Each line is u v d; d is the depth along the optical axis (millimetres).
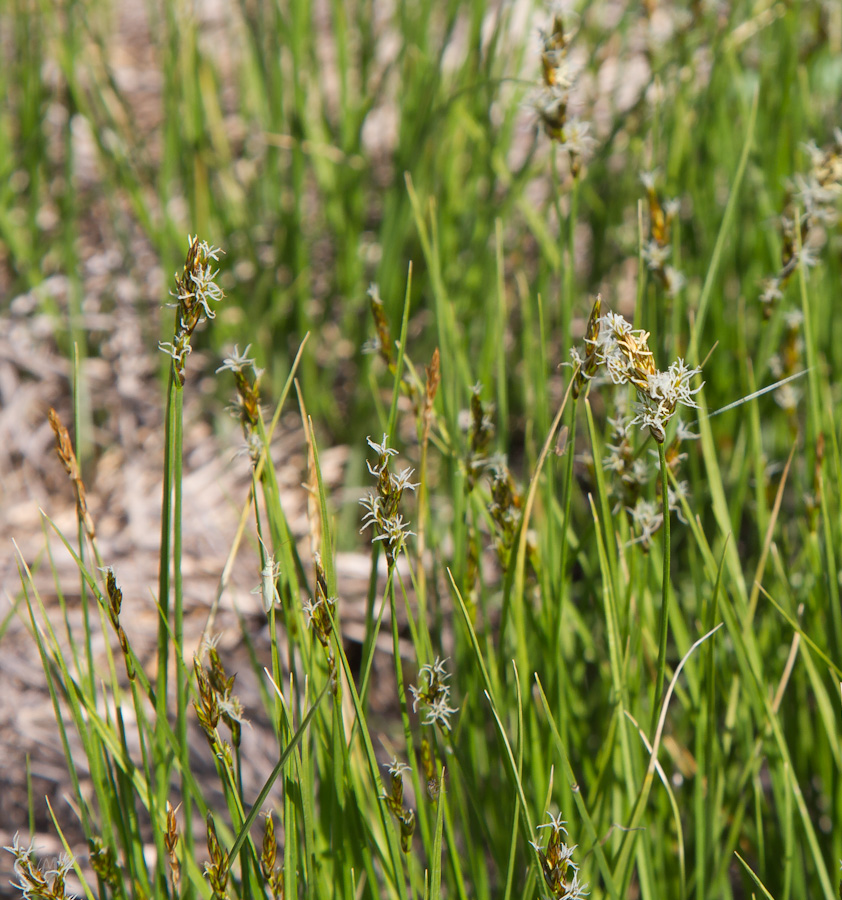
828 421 893
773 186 1201
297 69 1318
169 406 806
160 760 844
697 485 923
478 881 854
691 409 925
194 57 1323
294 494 1403
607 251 1351
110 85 1381
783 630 910
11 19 1743
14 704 1137
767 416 1110
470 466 855
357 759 854
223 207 1455
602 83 1873
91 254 1721
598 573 895
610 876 826
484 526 1223
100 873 840
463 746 877
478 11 1266
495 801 882
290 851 822
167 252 1369
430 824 854
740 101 1247
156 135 1913
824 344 1061
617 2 2006
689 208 1331
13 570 1291
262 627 1243
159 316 1565
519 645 853
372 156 1719
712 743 865
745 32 1230
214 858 820
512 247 1373
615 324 784
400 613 1201
